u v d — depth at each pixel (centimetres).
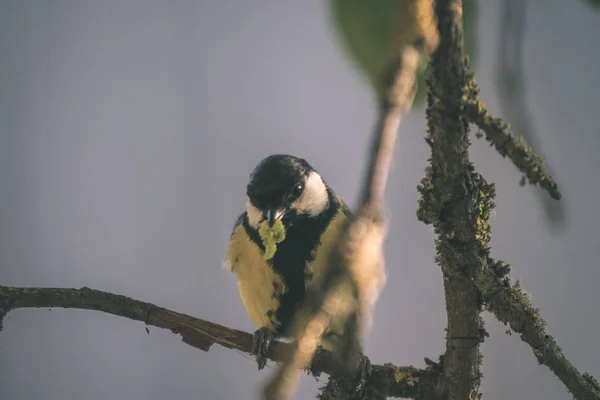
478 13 350
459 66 306
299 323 228
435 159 351
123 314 501
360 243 194
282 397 210
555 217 288
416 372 443
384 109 183
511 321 395
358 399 454
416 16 182
